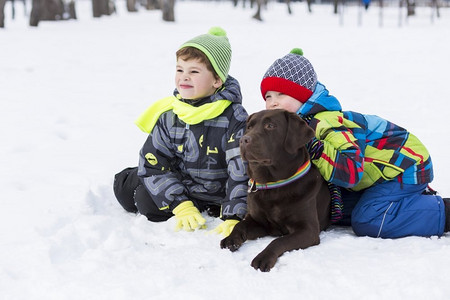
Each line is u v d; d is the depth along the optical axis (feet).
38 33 67.26
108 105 27.94
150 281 8.99
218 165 12.17
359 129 11.57
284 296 8.48
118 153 18.92
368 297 8.40
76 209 12.82
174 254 10.18
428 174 11.46
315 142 11.01
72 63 43.57
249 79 35.53
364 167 11.58
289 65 11.53
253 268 9.48
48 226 11.82
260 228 11.14
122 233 11.02
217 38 11.98
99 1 100.58
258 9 96.99
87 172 16.52
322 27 82.74
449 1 141.18
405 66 41.73
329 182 11.46
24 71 38.78
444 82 34.09
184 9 140.56
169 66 42.96
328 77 36.37
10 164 17.38
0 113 25.41
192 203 12.09
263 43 58.23
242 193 11.60
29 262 9.92
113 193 14.25
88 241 11.04
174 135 12.15
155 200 12.05
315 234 10.61
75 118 24.77
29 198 13.85
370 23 93.40
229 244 10.39
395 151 11.50
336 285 8.83
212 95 11.86
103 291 8.76
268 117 10.19
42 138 20.84
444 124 22.79
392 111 25.77
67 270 9.61
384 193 11.44
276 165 10.36
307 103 11.61
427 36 66.03
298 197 10.53
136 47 55.16
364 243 10.66
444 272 8.96
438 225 11.21
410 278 8.82
